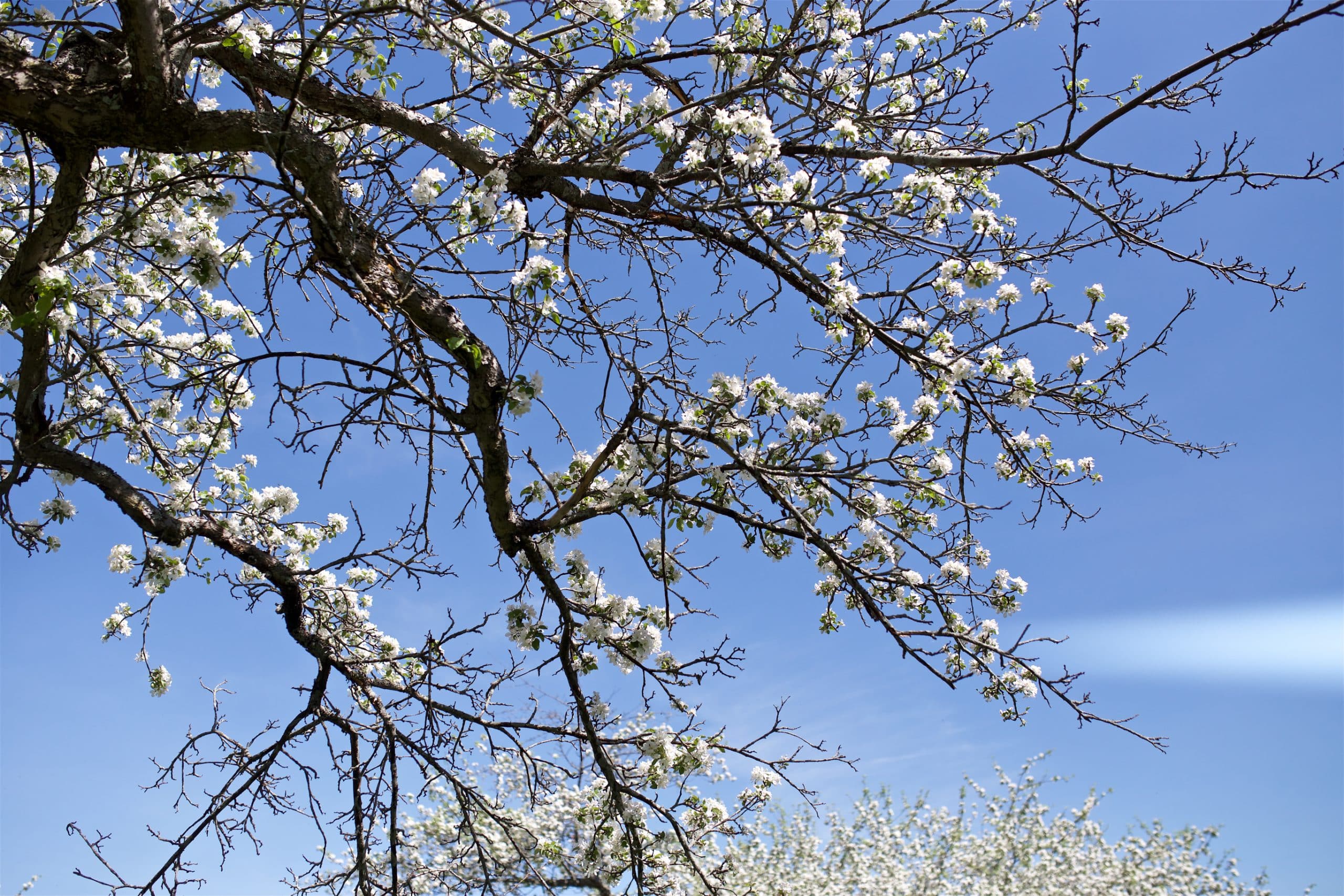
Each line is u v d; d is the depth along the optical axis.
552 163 4.15
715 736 4.00
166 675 5.07
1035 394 4.12
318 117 4.72
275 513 5.23
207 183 3.68
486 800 4.69
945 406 4.05
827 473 3.67
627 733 4.60
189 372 4.93
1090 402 4.33
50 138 3.47
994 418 4.31
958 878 11.90
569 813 6.61
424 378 3.74
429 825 7.30
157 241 3.70
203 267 3.73
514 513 4.06
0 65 3.30
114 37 3.71
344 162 3.95
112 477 4.43
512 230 3.87
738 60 4.13
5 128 4.41
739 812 4.14
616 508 3.70
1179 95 3.88
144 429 4.80
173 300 4.92
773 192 3.94
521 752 4.37
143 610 4.98
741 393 3.78
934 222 4.27
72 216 3.68
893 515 4.14
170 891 4.22
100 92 3.39
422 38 4.02
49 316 3.80
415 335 3.69
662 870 4.30
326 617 5.18
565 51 4.03
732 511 3.78
